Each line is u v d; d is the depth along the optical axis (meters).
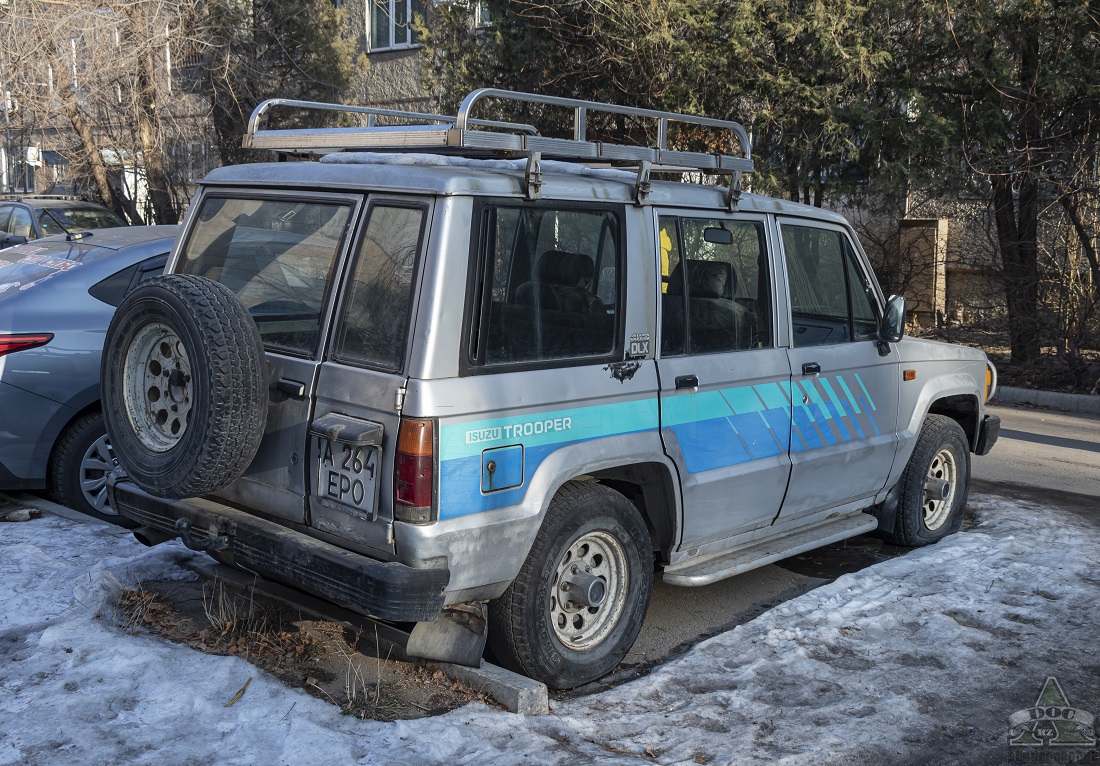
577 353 4.37
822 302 5.77
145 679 4.16
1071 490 8.43
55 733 3.74
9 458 6.37
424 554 3.80
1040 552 6.39
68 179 19.59
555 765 3.62
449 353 3.88
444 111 16.55
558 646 4.39
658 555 5.04
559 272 4.29
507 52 15.55
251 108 20.16
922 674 4.61
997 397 13.66
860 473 6.00
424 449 3.79
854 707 4.25
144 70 18.12
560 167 4.95
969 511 7.53
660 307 4.73
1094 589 5.70
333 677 4.39
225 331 3.92
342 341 4.08
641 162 4.61
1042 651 4.89
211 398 3.90
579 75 14.89
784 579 6.21
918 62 13.70
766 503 5.37
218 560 5.38
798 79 13.36
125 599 5.05
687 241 4.91
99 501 6.63
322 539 4.10
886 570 5.93
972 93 13.65
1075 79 12.76
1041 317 14.17
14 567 5.40
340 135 4.67
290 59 21.11
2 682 4.14
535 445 4.16
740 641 4.89
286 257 4.36
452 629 4.25
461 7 16.48
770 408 5.30
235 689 4.13
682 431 4.80
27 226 14.02
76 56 17.02
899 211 15.23
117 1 16.97
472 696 4.22
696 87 13.69
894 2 13.10
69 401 6.44
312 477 4.10
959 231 16.64
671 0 13.14
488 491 3.99
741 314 5.19
